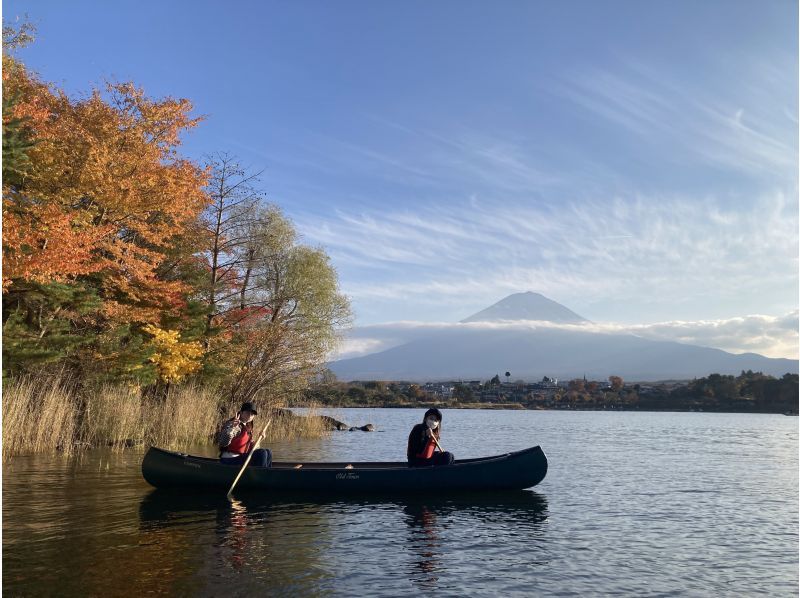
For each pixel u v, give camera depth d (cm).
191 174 2027
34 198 1714
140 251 1959
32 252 1525
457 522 909
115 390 1922
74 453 1555
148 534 789
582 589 626
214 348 2569
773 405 10144
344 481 1085
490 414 8206
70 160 1792
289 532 820
